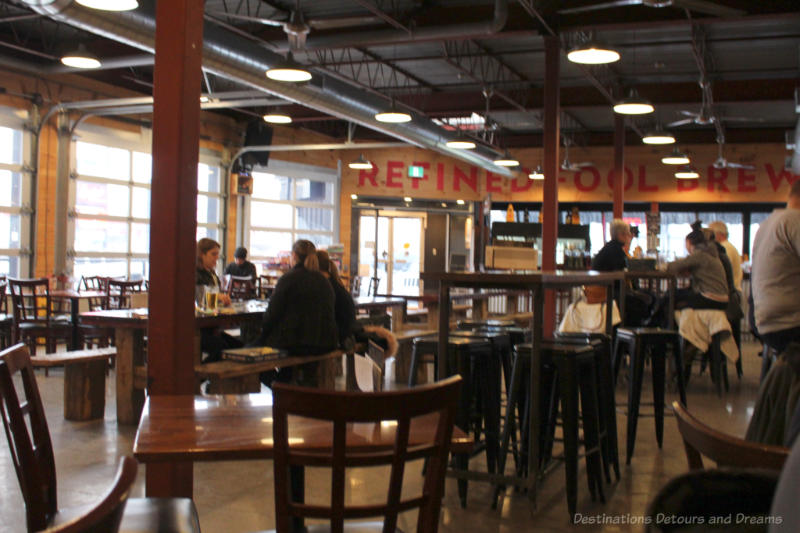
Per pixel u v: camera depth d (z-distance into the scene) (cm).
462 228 1842
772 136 1686
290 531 184
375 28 898
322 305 555
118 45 1011
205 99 1106
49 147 1107
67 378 582
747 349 1201
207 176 1424
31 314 947
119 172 1236
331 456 179
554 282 380
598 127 1756
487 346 419
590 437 404
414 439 208
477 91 1399
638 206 1850
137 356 572
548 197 983
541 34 868
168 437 207
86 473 445
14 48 1033
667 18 826
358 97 1071
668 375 804
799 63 1184
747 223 1767
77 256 1158
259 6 925
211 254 649
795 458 66
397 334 798
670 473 462
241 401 261
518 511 389
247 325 643
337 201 1736
